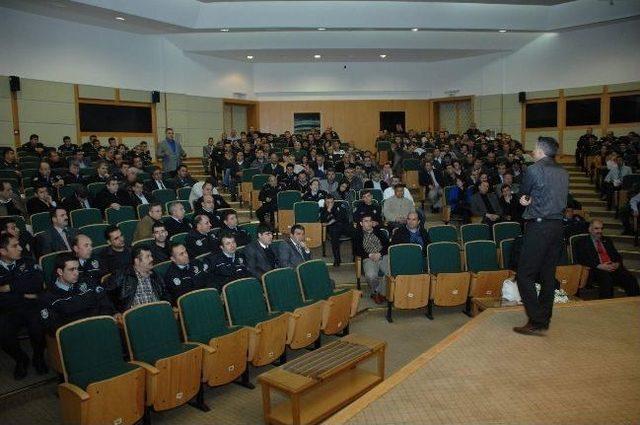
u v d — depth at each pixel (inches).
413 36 604.1
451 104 730.8
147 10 479.5
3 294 191.9
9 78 462.0
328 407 167.8
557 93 620.1
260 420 174.7
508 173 399.9
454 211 408.5
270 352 199.6
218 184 502.3
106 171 387.5
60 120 503.2
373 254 293.9
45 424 165.8
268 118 714.2
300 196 384.8
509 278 276.4
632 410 95.7
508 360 119.9
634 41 558.3
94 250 244.1
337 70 711.1
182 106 614.2
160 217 284.4
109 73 540.1
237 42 594.6
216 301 201.8
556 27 578.6
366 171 491.8
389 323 274.4
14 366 198.4
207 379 177.8
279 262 268.8
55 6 457.7
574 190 492.4
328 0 526.0
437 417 95.6
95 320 166.4
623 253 344.8
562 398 101.0
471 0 530.6
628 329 137.9
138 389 156.3
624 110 573.6
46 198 316.2
